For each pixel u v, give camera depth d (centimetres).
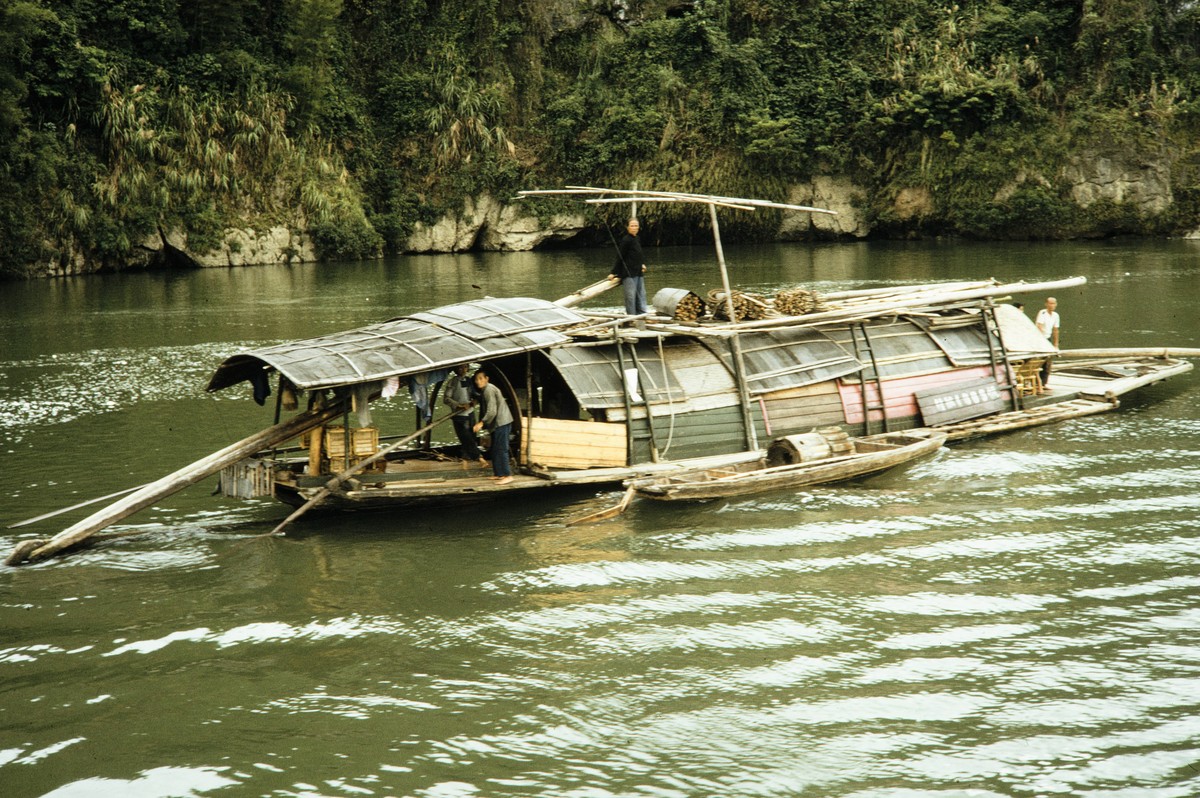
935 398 1747
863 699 917
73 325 3297
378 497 1367
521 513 1410
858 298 1845
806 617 1080
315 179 5994
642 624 1068
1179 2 6562
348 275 4984
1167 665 966
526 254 6425
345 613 1101
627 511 1413
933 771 811
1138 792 780
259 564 1239
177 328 3195
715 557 1245
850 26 6900
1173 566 1194
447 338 1438
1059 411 1862
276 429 1376
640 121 6694
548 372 1588
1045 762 819
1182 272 4153
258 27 6188
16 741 867
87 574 1215
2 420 1986
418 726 885
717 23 6950
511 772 818
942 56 6588
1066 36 6606
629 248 1730
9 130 4903
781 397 1623
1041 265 4597
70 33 5159
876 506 1420
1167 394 2088
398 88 6669
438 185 6588
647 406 1505
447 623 1077
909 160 6512
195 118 5541
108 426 1938
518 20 7056
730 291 1675
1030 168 6150
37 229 5003
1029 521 1352
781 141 6525
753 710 903
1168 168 6016
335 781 809
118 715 907
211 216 5519
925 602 1112
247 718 900
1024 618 1070
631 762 830
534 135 7006
